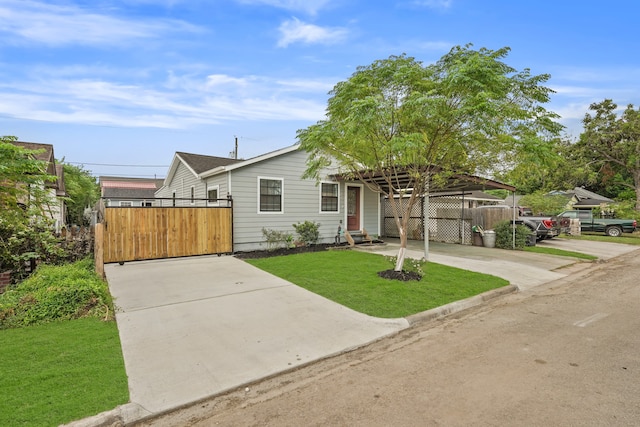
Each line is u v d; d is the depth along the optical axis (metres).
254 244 11.05
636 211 22.98
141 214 8.94
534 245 12.85
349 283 6.59
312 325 4.51
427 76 6.02
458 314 5.24
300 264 8.53
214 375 3.19
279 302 5.47
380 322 4.63
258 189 11.10
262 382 3.16
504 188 11.97
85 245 7.80
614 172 28.92
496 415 2.54
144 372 3.19
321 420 2.54
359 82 6.30
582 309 5.43
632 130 23.80
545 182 27.78
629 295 6.35
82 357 3.43
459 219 13.98
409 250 11.60
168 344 3.85
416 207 15.63
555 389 2.92
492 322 4.82
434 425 2.44
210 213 9.95
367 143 6.71
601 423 2.43
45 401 2.64
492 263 9.26
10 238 5.97
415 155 6.12
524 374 3.21
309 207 12.38
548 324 4.70
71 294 4.79
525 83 5.86
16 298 4.77
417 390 2.95
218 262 8.93
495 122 5.61
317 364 3.53
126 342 3.87
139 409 2.62
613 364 3.40
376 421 2.50
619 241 15.56
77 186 24.25
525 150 5.75
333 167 12.52
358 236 13.36
